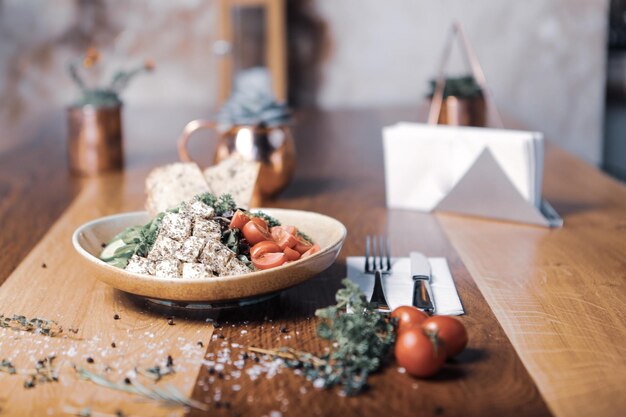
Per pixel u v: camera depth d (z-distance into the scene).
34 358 0.73
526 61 2.55
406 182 1.15
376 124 1.86
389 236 1.03
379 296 0.81
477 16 2.53
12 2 2.54
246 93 1.17
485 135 1.09
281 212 0.92
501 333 0.76
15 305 0.83
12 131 2.61
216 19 2.57
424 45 2.55
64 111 2.01
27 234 1.05
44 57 2.58
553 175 1.34
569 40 2.54
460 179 1.09
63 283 0.88
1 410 0.65
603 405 0.65
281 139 1.17
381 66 2.57
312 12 2.54
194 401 0.66
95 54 1.33
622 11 2.53
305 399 0.66
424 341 0.68
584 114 2.59
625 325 0.78
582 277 0.89
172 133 1.74
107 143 1.35
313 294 0.84
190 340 0.75
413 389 0.67
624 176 2.55
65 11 2.55
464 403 0.65
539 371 0.70
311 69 2.57
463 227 1.07
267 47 2.22
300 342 0.75
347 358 0.69
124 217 0.91
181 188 0.98
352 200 1.20
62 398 0.67
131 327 0.78
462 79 1.38
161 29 2.57
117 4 2.55
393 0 2.52
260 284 0.76
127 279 0.77
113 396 0.67
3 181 1.32
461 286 0.87
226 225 0.81
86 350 0.74
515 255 0.96
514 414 0.64
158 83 2.60
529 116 2.59
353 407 0.65
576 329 0.77
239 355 0.72
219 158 1.17
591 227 1.06
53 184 1.30
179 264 0.78
